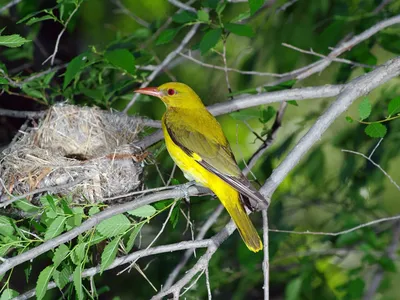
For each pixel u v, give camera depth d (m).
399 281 15.45
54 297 12.62
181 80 15.95
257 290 14.66
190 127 10.53
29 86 12.02
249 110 11.73
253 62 14.84
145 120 11.77
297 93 10.52
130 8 16.81
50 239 7.96
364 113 8.88
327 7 14.65
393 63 9.72
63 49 14.74
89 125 11.13
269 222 13.93
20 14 13.99
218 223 13.77
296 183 14.94
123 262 8.32
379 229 14.08
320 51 13.41
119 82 12.60
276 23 15.20
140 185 10.52
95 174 9.94
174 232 13.47
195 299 13.03
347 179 14.14
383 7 13.41
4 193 9.98
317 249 13.71
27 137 11.00
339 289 12.61
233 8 15.25
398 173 17.00
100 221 8.21
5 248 8.23
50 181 9.91
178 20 10.91
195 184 10.13
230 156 10.29
